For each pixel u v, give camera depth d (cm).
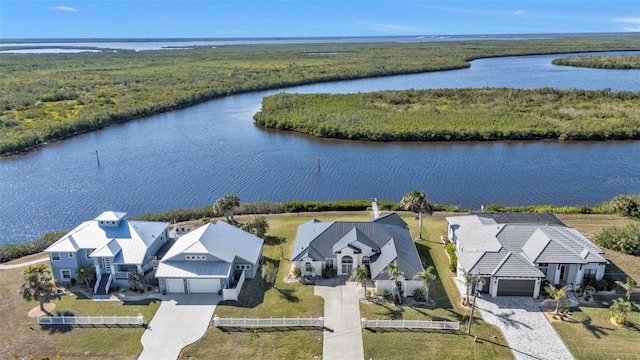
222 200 5972
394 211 6556
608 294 4378
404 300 4350
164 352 3691
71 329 3988
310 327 3981
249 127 12362
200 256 4547
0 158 9712
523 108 12300
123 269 4619
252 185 8044
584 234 5659
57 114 12788
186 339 3841
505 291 4369
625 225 5609
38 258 5325
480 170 8506
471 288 4384
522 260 4416
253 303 4338
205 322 4059
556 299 4000
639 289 4431
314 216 6412
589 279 4456
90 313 4203
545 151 9575
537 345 3703
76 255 4581
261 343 3784
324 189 7812
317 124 11338
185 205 7319
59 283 4672
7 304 4366
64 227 6638
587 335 3803
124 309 4256
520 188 7638
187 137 11344
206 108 15200
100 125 12431
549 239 4572
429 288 4538
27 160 9594
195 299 4409
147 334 3906
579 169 8462
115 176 8569
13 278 4869
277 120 12050
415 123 11106
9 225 6662
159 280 4475
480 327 3934
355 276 4650
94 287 4531
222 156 9700
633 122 10656
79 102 14288
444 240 5534
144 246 4719
